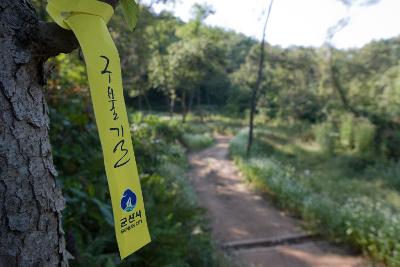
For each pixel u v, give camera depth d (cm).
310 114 2152
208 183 1020
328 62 1995
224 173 1168
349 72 1922
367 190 869
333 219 616
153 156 626
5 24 66
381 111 1553
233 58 3975
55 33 68
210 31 2633
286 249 575
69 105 400
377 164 1170
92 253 263
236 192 934
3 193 67
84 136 381
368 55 1934
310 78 2253
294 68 2270
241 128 2702
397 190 880
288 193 799
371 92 1733
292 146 1538
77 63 450
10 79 67
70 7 67
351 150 1418
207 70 2622
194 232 512
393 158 1235
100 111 68
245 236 630
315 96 2162
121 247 70
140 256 317
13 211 68
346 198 795
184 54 2397
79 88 440
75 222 274
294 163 1280
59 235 78
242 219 720
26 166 69
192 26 2562
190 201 636
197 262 408
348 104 1766
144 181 468
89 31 68
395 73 1689
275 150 1489
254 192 931
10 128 67
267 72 2483
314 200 719
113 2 73
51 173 75
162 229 359
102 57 69
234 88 3625
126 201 71
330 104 1930
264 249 574
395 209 697
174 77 2442
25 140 69
